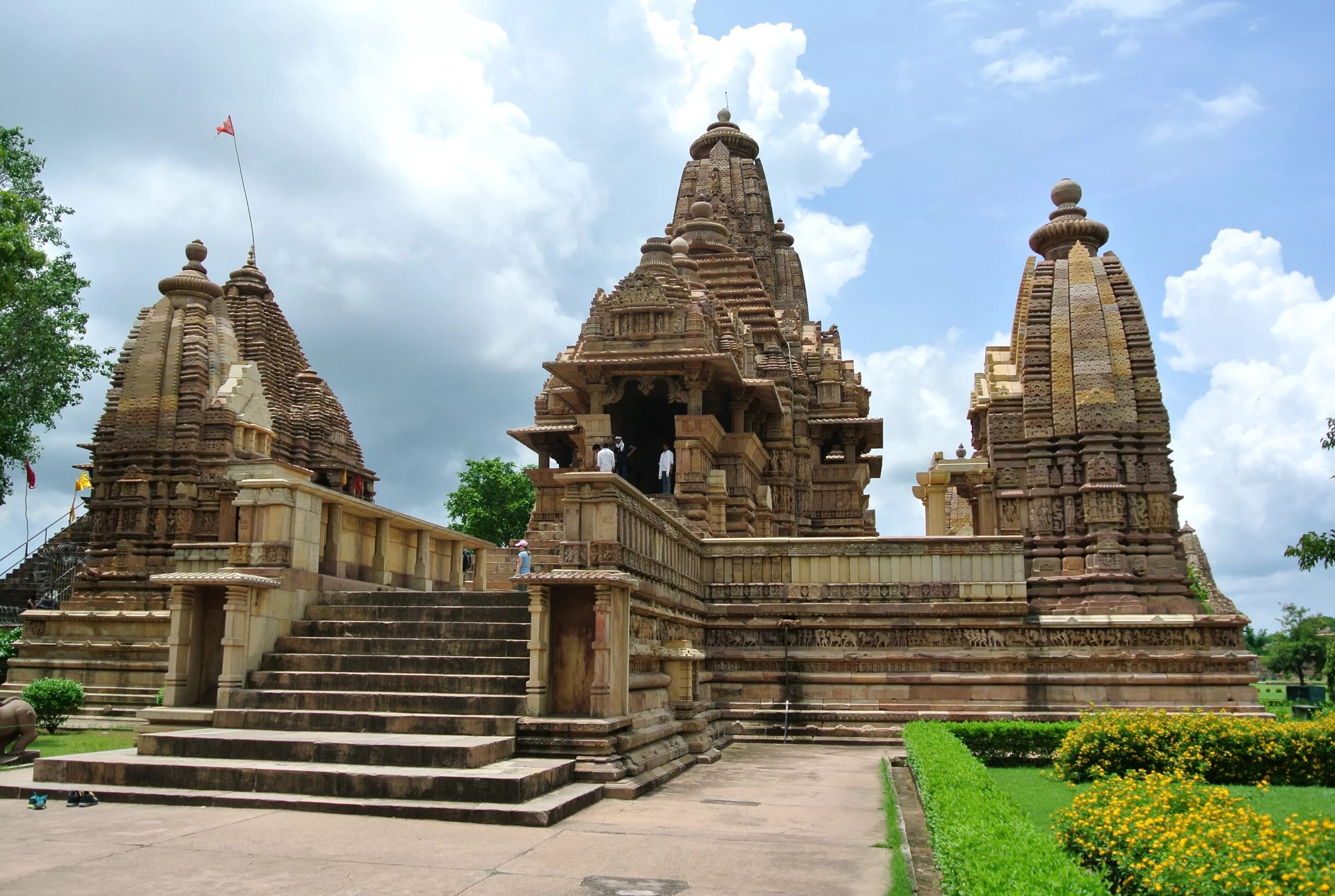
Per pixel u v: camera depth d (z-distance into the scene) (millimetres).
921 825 10711
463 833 9797
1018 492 24375
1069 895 5742
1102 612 21922
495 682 14047
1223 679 20453
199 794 11180
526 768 11492
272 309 41844
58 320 36375
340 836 9547
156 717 14234
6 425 33938
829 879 8398
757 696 21094
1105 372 24078
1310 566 15891
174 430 27438
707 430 26266
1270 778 13812
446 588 23734
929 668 20938
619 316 26953
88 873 8062
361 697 14016
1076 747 14219
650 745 14703
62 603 26266
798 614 21375
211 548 25656
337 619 16641
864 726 20234
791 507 32000
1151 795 9328
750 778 14664
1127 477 23625
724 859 9039
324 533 18328
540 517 28312
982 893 5902
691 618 19688
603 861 8805
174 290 29094
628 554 14930
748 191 50000
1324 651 73750
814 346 38125
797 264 50781
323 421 41906
